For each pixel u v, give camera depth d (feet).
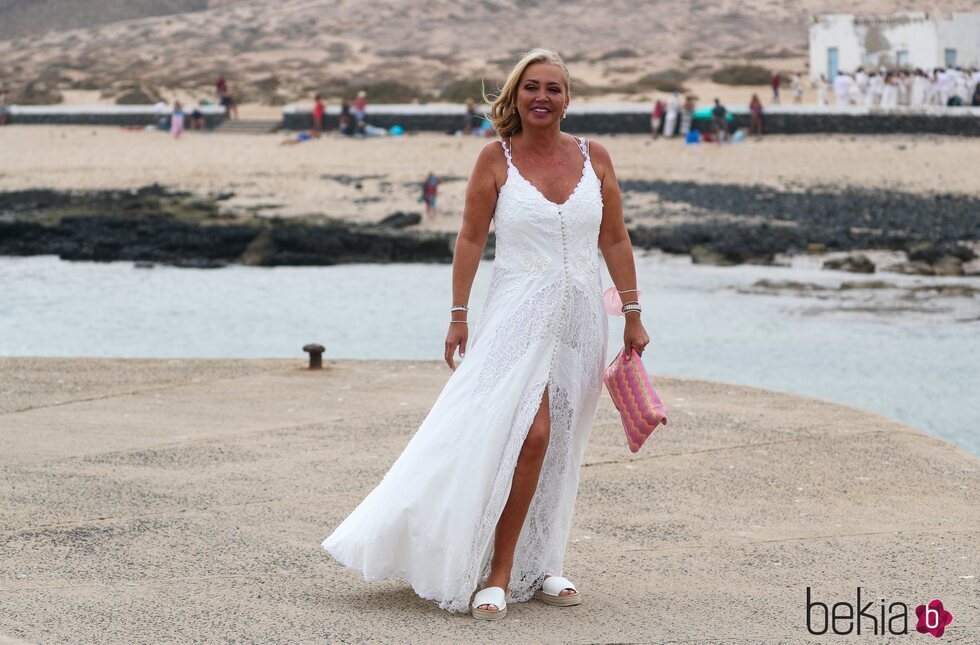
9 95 256.32
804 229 114.11
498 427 14.40
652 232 114.11
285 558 17.19
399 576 14.75
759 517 19.67
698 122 168.04
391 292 93.56
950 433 43.70
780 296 86.07
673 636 14.21
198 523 18.86
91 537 18.02
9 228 123.24
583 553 17.74
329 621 14.58
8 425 25.94
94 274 105.70
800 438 25.35
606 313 15.58
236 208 133.39
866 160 148.66
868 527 19.07
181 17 410.11
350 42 356.18
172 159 164.96
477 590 15.38
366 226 122.52
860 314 77.41
